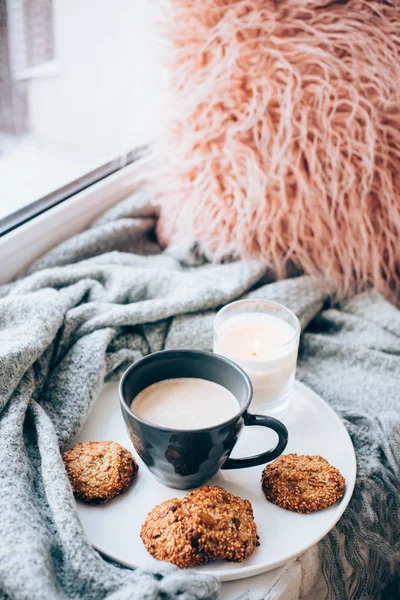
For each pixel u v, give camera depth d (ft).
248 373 1.97
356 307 2.60
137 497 1.75
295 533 1.66
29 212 2.62
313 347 2.42
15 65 2.53
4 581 1.42
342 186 2.51
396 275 2.73
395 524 1.93
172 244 2.82
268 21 2.33
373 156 2.46
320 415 2.05
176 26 2.45
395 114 2.46
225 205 2.60
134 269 2.50
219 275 2.55
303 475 1.76
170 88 2.57
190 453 1.63
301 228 2.57
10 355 1.87
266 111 2.43
